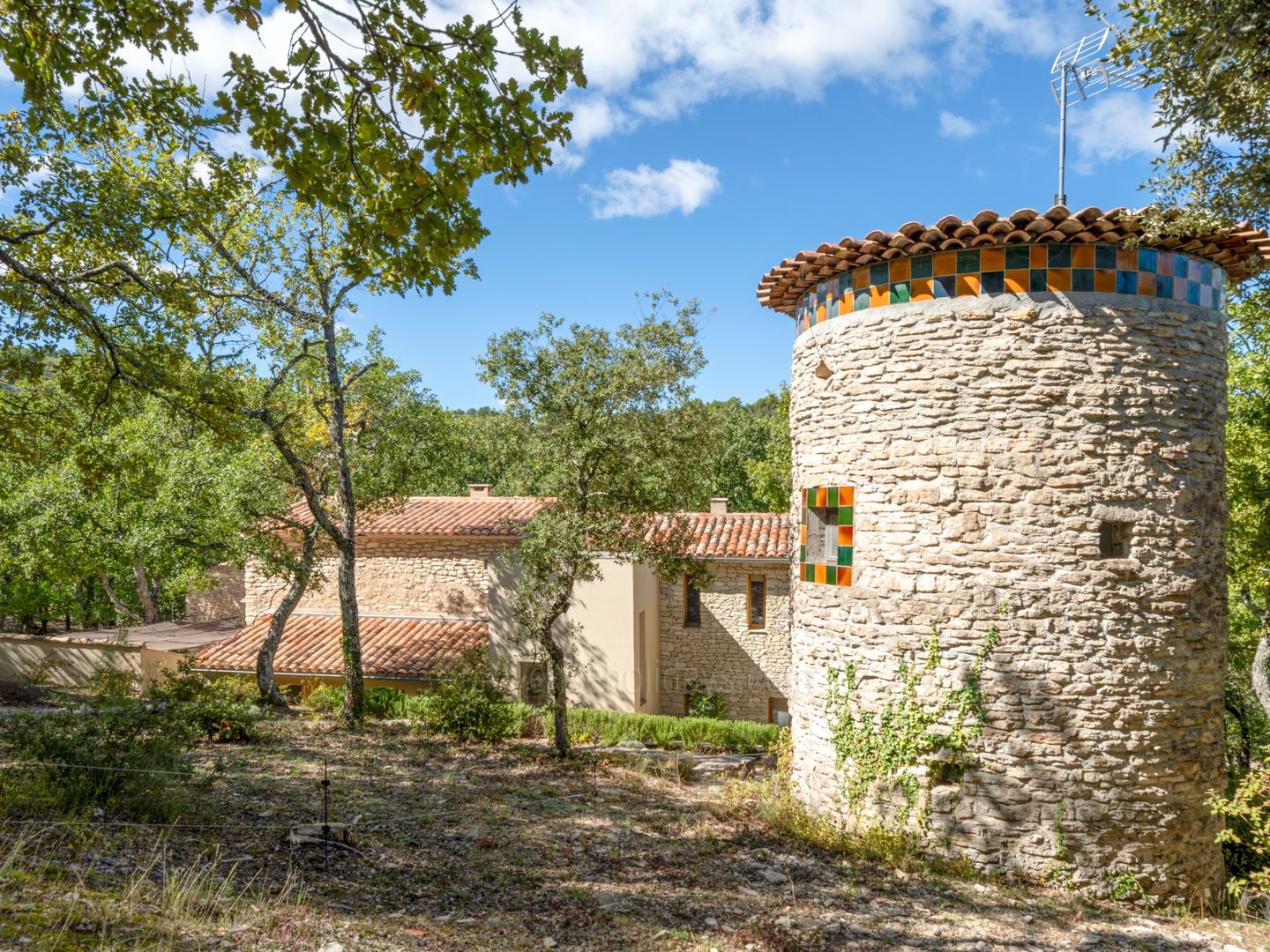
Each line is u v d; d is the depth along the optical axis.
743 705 19.14
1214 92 6.51
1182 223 7.56
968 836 8.91
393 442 18.70
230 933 4.91
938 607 9.10
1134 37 7.09
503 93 4.65
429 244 5.05
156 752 8.38
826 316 10.37
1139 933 7.72
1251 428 16.62
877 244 9.30
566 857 8.61
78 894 4.86
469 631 19.31
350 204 5.33
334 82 4.45
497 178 5.00
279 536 19.08
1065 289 8.81
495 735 15.22
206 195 10.50
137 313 10.94
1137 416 8.79
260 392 16.66
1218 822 9.12
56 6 5.69
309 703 17.95
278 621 17.69
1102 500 8.71
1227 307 10.12
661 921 6.97
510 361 13.13
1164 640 8.77
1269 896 8.85
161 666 20.27
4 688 16.62
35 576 26.80
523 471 13.84
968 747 8.93
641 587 18.30
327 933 5.29
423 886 7.11
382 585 20.61
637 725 16.33
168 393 12.01
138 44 5.25
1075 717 8.62
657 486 13.55
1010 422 8.87
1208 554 9.12
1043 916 7.89
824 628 10.29
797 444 11.21
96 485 12.27
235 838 7.52
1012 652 8.80
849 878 8.58
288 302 15.41
